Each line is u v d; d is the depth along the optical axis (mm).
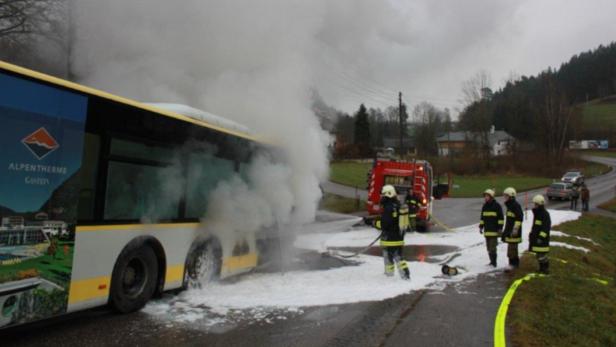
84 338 4840
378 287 7590
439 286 7855
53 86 4637
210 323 5520
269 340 4984
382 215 8422
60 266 4695
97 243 5141
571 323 6301
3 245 4168
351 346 4852
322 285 7719
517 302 6836
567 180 47719
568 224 20438
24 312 4348
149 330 5176
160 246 6109
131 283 5781
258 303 6449
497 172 66875
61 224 4703
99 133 5188
